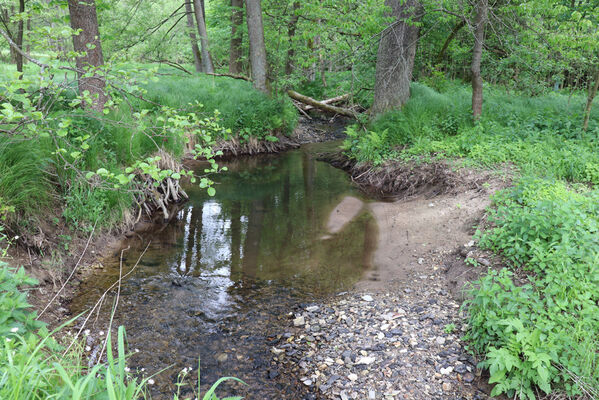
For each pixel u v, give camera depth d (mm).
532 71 14070
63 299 4750
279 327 4395
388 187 9383
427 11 10023
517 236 4832
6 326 2754
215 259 6027
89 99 4199
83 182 6191
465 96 13039
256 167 11820
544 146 8094
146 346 4012
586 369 3164
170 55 22188
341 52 10953
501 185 7008
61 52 4383
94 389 2326
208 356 3918
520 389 3236
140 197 7668
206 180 4031
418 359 3795
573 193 5453
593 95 8828
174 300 4879
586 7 9430
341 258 6051
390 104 11477
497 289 3895
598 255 3967
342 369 3727
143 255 6102
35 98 4715
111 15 17422
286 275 5578
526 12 8984
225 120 13086
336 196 9094
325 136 16203
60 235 5570
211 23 24359
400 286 5180
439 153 9148
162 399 3359
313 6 9820
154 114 10453
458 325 4223
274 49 17094
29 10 4910
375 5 9164
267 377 3652
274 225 7387
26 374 2182
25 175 5324
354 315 4578
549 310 3635
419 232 6555
